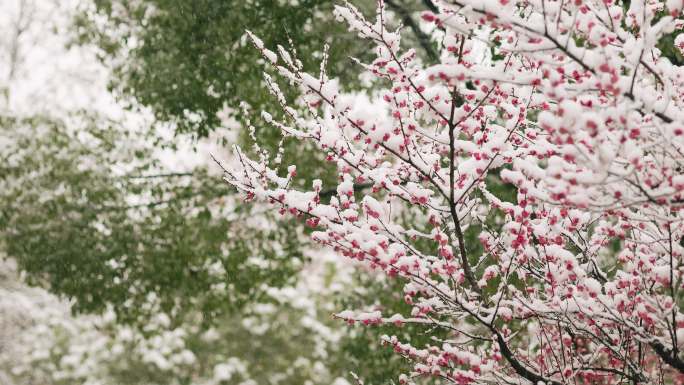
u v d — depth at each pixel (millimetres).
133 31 6969
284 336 11367
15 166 7016
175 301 7555
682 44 3338
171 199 7234
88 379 10445
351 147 3334
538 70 2957
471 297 3449
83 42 7129
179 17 6559
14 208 7008
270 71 6422
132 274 7012
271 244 7395
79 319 11969
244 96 6480
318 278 12344
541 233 3055
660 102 2469
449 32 2791
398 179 3119
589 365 3328
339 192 3139
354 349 6762
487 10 2219
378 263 3057
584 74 2734
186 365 11008
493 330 3080
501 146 2840
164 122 7047
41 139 7148
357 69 6980
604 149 2232
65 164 7012
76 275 6945
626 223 3064
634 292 3180
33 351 11109
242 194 3422
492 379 3270
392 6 6723
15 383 10609
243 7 6484
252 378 11125
